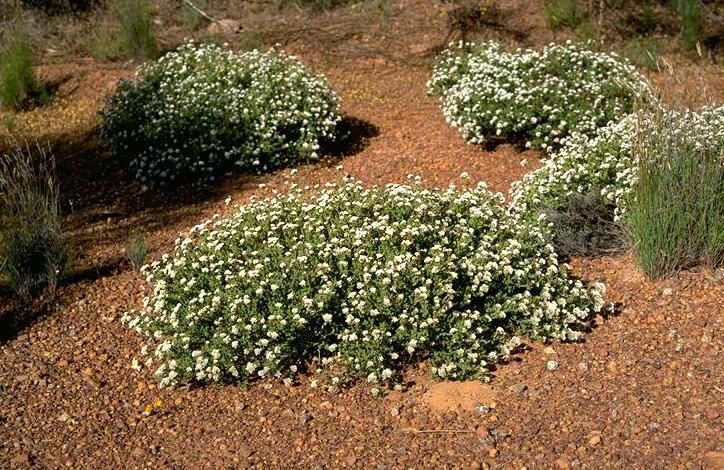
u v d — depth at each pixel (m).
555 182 3.25
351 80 4.86
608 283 2.98
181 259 2.82
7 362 2.83
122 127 4.09
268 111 3.99
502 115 3.90
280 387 2.63
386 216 2.82
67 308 3.08
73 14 5.51
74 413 2.62
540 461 2.32
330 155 4.10
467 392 2.56
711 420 2.38
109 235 3.53
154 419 2.57
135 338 2.92
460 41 4.69
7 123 4.48
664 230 2.88
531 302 2.72
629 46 4.93
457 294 2.69
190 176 3.94
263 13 5.57
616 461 2.29
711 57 4.86
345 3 5.64
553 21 5.13
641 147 2.91
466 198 3.00
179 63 4.41
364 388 2.61
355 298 2.63
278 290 2.65
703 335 2.68
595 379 2.56
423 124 4.36
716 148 3.03
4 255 3.14
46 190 3.73
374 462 2.36
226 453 2.43
